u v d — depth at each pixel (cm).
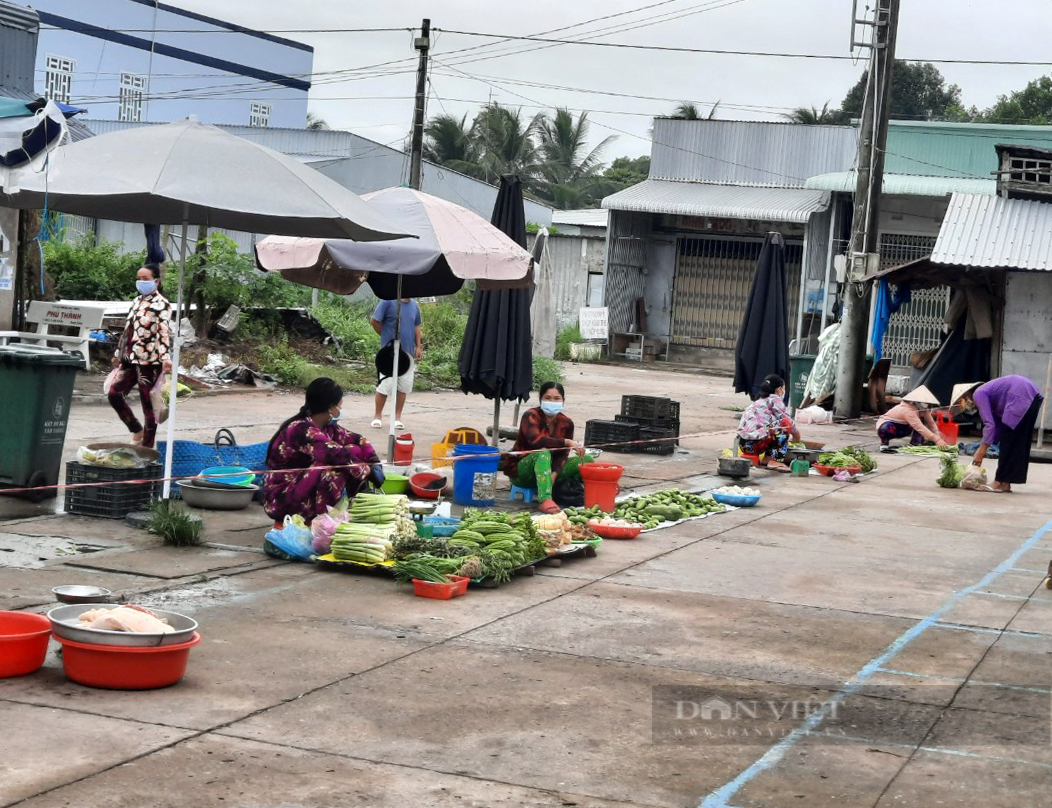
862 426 2242
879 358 2409
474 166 5888
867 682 644
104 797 446
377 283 1410
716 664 667
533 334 1903
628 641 706
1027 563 1005
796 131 3700
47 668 599
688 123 3803
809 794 484
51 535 896
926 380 2277
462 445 1166
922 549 1051
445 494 1178
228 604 741
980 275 2178
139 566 820
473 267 1166
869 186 2303
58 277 2377
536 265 1381
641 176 6712
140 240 3288
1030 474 1681
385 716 555
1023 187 2161
